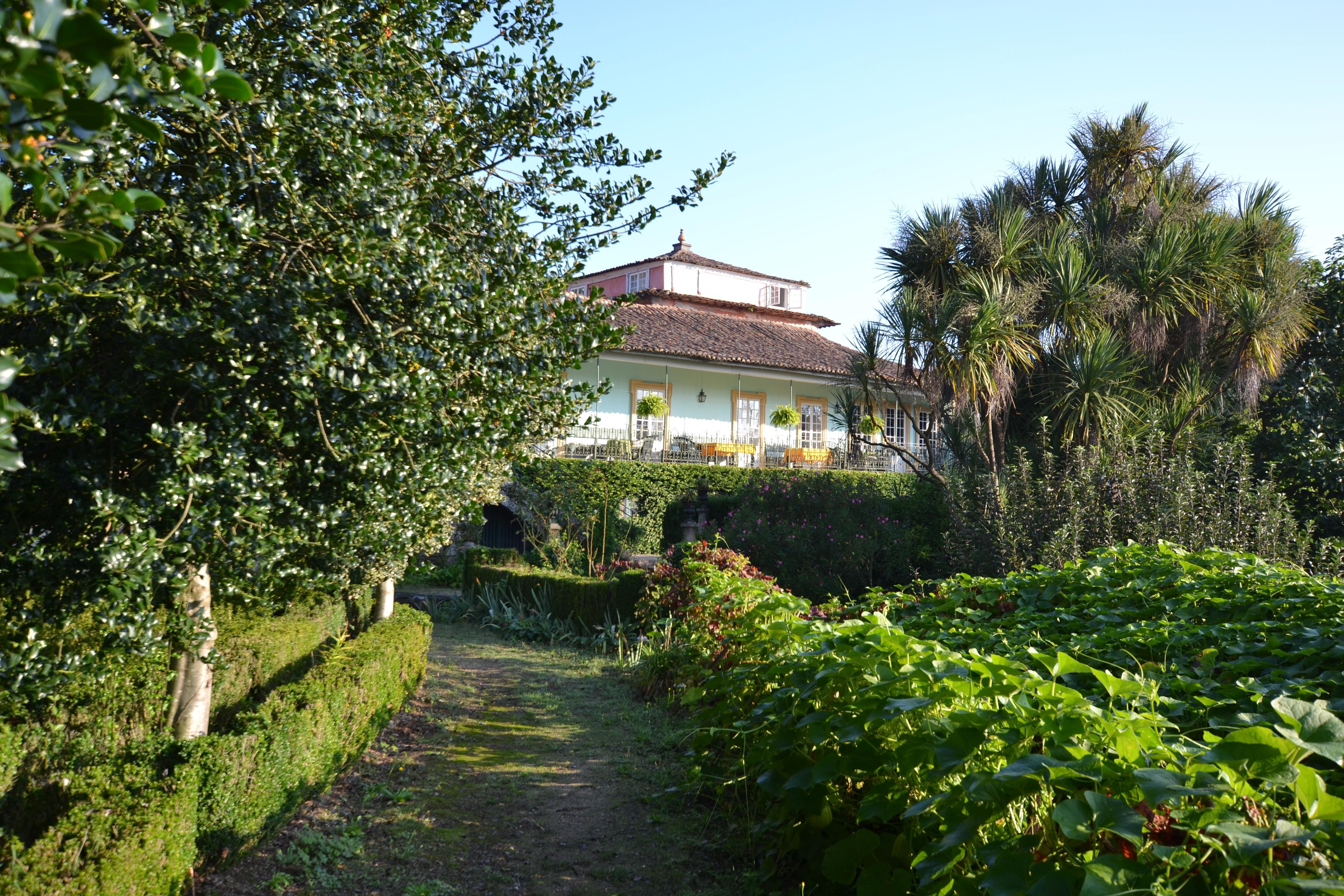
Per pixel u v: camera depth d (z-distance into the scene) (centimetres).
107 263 280
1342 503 1017
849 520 1227
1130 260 1222
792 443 2581
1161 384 1223
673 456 2236
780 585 1173
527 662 970
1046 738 246
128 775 339
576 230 462
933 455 1243
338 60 357
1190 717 353
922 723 285
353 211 333
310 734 452
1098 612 540
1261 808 199
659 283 2952
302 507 347
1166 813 196
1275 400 1161
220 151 329
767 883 368
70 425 278
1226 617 494
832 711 350
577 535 1633
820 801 328
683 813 470
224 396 302
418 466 354
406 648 708
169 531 315
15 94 112
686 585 885
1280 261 1205
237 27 333
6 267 127
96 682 351
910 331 1116
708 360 2145
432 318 345
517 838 439
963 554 1045
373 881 382
